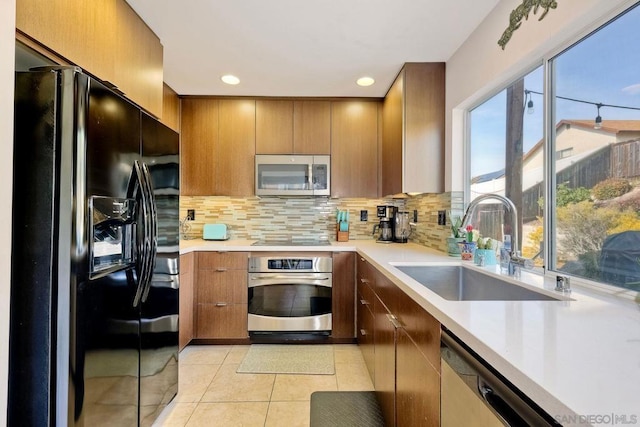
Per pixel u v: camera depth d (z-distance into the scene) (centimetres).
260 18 187
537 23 144
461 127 230
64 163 109
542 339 75
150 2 174
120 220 134
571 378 57
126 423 142
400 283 143
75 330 112
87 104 114
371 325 217
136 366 149
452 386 91
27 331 110
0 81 85
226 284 280
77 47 139
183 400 199
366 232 342
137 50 186
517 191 177
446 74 240
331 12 181
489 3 174
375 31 200
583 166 131
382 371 181
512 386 65
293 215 342
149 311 161
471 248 191
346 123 315
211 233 321
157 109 208
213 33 203
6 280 88
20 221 110
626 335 77
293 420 181
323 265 281
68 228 110
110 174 127
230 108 312
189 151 311
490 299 159
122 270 137
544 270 151
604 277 121
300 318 280
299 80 274
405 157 243
